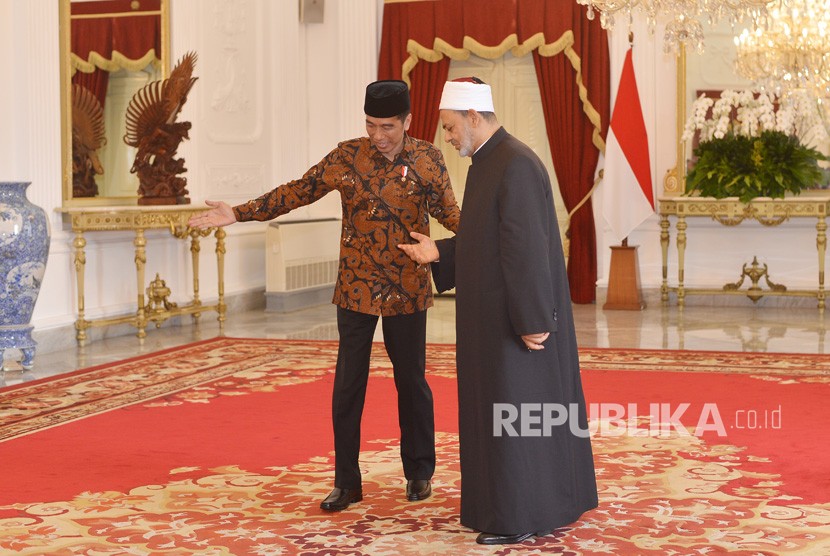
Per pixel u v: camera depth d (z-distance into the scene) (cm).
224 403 595
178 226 858
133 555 352
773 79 888
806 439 498
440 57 1109
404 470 416
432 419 412
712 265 1041
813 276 1017
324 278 1102
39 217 709
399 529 376
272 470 457
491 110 367
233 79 1035
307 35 1161
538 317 342
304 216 1140
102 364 728
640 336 839
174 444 504
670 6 689
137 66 888
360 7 1138
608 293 1016
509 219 347
